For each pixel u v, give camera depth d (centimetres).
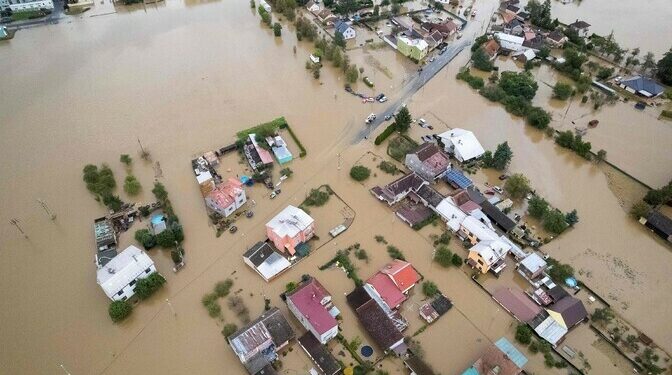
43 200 6894
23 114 8488
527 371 5028
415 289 5828
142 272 5650
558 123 8594
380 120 8462
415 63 10150
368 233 6481
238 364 5072
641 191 7256
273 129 7969
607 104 9106
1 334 5303
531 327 5359
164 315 5519
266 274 5791
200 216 6675
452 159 7744
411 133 8194
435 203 6694
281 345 5109
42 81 9344
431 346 5250
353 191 7088
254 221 6612
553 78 9881
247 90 9156
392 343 5112
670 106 9056
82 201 6894
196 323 5438
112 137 7981
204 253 6181
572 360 5153
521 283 5950
